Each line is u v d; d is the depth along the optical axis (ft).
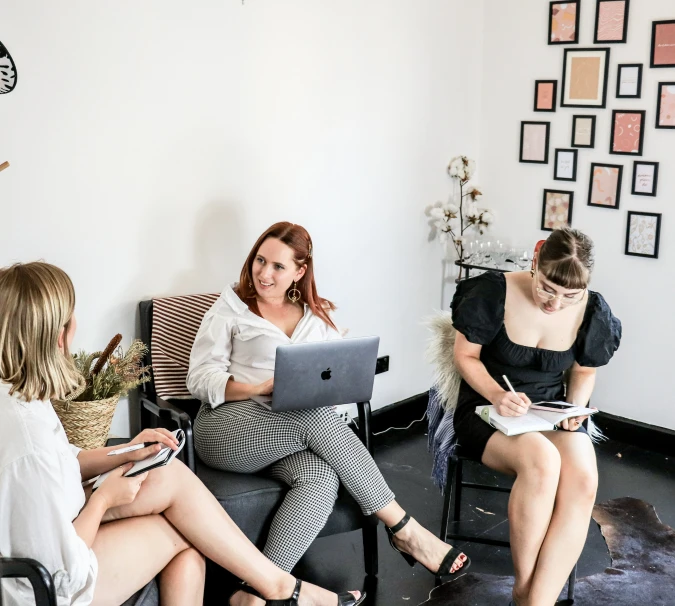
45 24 7.68
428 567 7.72
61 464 5.07
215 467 7.83
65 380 5.20
